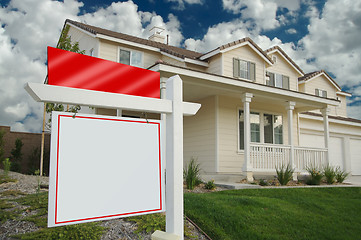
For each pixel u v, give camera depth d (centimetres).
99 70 180
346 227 452
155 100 196
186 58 1107
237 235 392
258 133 1158
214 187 711
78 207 157
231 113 1079
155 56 1222
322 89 1723
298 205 546
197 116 1131
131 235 343
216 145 1023
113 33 1219
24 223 354
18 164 1111
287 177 853
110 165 170
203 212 448
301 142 1435
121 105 179
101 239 328
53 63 165
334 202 588
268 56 1248
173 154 199
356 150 1702
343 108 1925
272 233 405
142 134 186
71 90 164
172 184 197
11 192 498
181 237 195
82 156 162
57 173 154
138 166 180
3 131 1011
